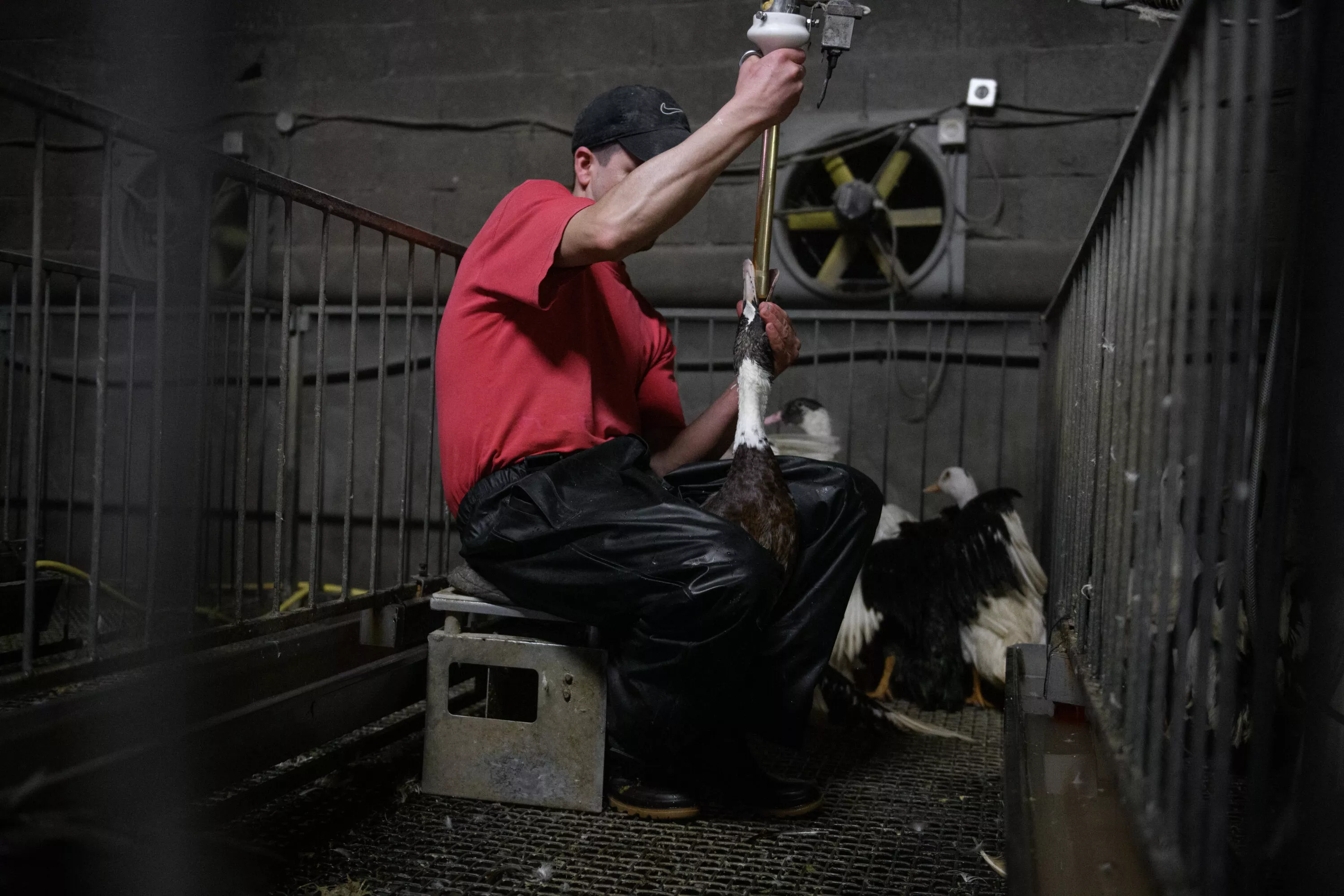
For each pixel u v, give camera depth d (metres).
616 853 1.77
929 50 4.22
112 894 1.38
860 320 4.23
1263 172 0.78
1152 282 1.20
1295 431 0.80
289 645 1.97
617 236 1.75
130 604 2.73
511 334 1.97
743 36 4.42
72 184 4.86
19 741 1.35
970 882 1.67
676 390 2.35
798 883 1.66
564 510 1.81
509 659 2.00
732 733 2.03
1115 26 4.07
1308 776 0.87
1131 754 1.17
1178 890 0.86
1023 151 4.16
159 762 1.54
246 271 1.86
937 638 3.06
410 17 4.71
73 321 4.75
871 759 2.44
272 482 4.66
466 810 1.97
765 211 2.07
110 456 4.61
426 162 4.71
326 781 2.13
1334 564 0.83
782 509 1.90
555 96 4.60
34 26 4.85
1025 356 4.16
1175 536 1.23
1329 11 0.72
